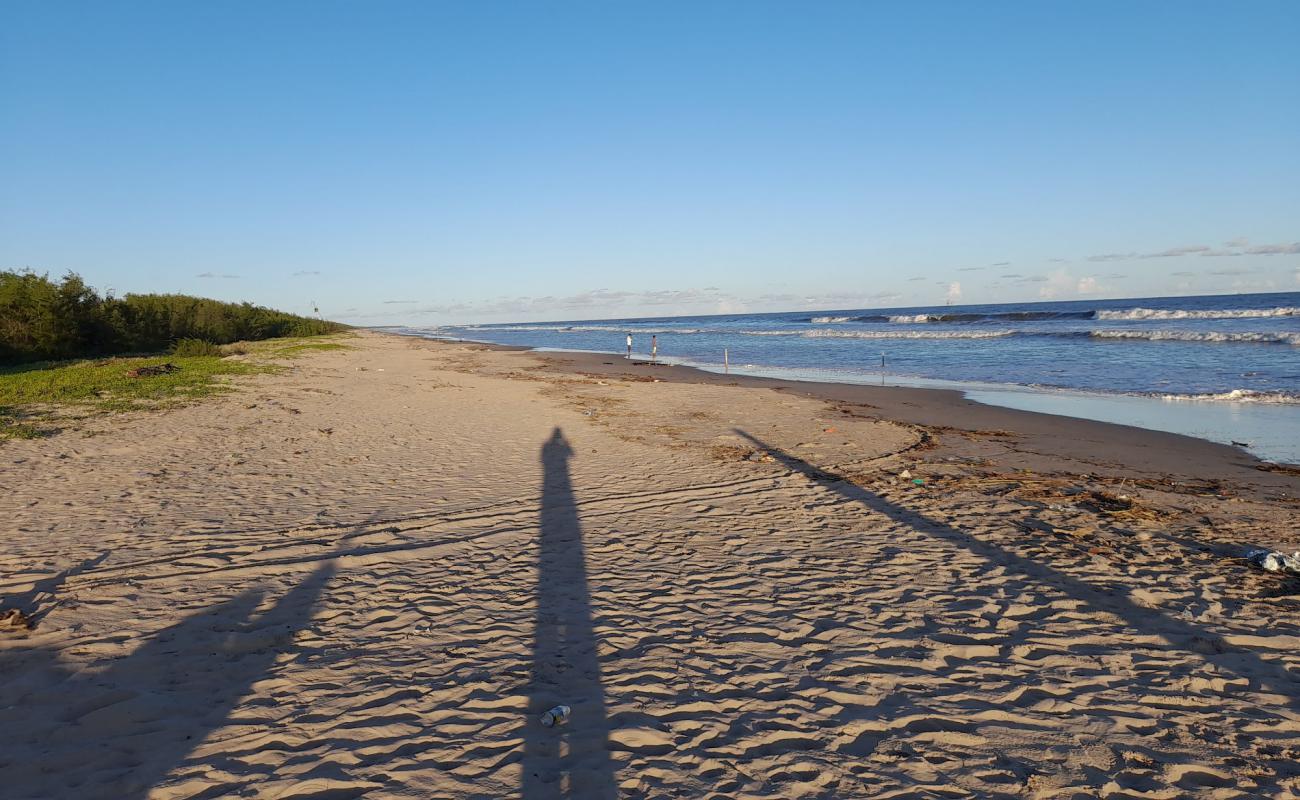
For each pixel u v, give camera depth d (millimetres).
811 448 10914
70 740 3240
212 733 3342
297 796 2895
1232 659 4105
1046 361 26703
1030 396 17859
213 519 6848
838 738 3365
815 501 7820
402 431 12250
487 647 4340
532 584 5410
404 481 8656
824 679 3932
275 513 7121
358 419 13492
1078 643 4328
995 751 3252
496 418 13984
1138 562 5742
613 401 16984
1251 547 6113
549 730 3422
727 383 22328
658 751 3264
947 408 15961
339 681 3881
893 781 3031
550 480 8797
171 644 4258
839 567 5750
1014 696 3730
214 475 8672
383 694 3746
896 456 10344
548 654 4250
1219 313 49812
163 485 8094
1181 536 6457
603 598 5141
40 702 3551
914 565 5762
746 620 4746
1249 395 16141
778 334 60875
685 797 2924
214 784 2951
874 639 4430
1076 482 8703
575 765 3145
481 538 6488
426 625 4648
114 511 7004
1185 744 3287
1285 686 3799
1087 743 3305
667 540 6500
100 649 4145
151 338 32312
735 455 10328
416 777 3033
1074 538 6398
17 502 7211
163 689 3732
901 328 58750
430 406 15703
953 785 3008
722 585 5391
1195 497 7930
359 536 6457
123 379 17641
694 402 16812
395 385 20266
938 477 8984
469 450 10672
